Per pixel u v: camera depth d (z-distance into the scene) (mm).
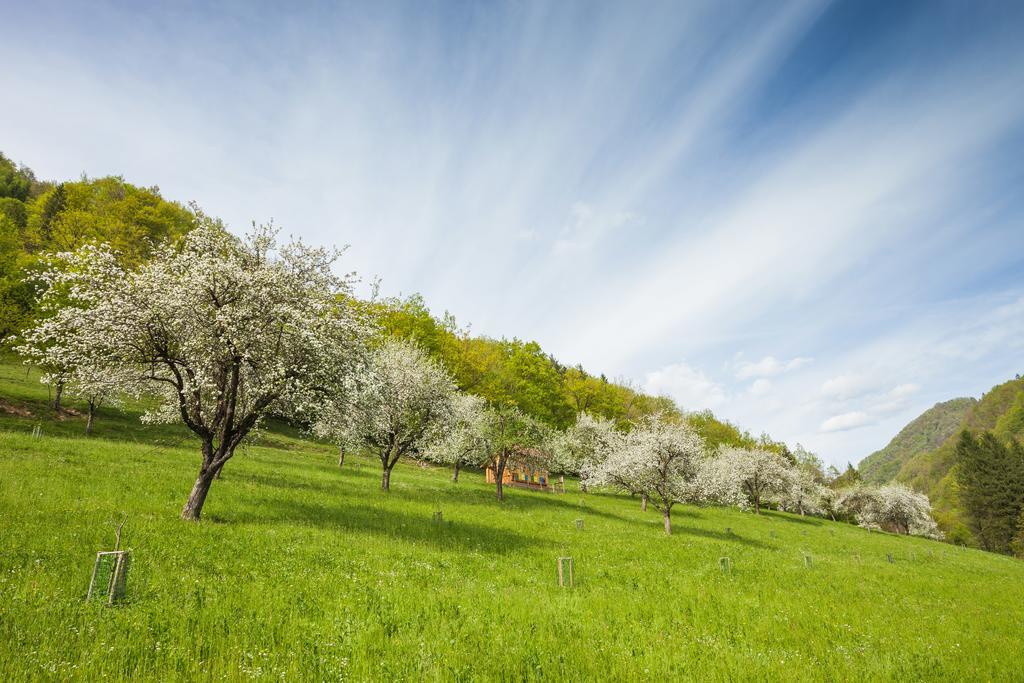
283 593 10453
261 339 18531
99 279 17422
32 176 126562
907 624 13984
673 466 35969
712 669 8836
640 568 18438
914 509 80500
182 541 13445
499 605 11398
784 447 120625
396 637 8914
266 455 43312
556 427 67750
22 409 37375
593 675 7996
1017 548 99062
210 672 6770
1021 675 10164
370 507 25078
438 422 37500
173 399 23719
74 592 8898
